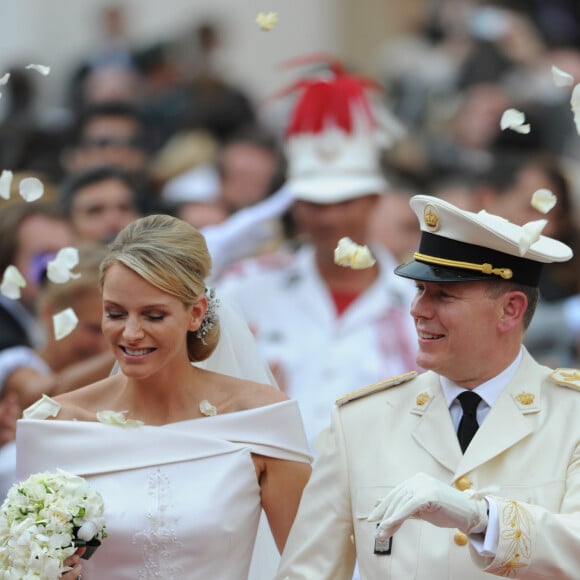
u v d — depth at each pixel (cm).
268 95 5178
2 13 5388
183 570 1972
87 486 1900
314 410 2970
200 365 2180
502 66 4725
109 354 2461
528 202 3403
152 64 5019
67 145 4016
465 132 4444
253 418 2036
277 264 3100
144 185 3672
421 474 1728
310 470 2064
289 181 3128
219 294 2239
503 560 1733
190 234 1956
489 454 1842
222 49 5250
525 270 1875
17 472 2025
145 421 2030
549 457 1838
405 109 4775
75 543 1873
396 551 1852
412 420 1905
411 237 3575
